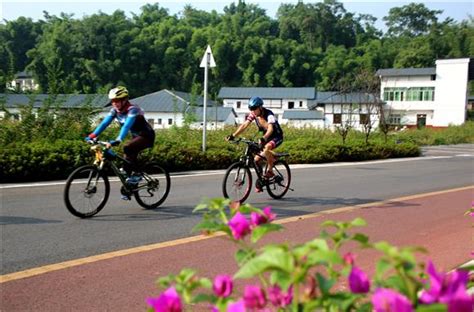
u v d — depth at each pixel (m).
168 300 1.48
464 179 13.48
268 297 1.56
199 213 7.53
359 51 115.06
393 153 22.06
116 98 7.01
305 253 1.38
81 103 14.77
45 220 6.78
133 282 4.41
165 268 4.84
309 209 8.16
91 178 6.99
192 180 11.62
